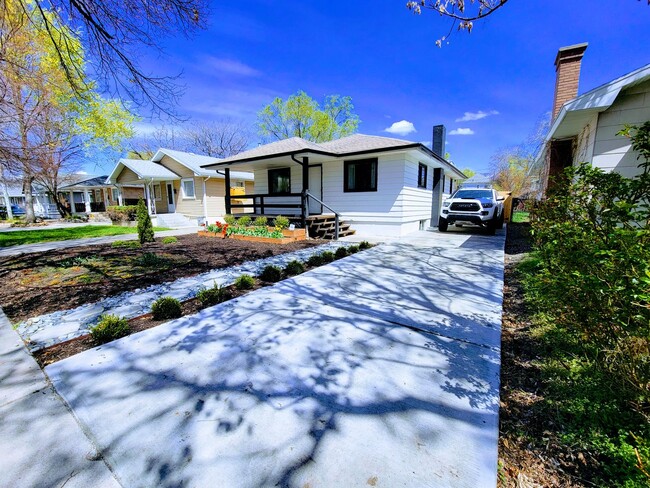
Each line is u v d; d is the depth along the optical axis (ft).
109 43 14.37
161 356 8.16
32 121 25.85
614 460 4.61
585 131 19.52
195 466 4.75
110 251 24.14
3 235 36.58
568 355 7.59
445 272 17.24
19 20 16.47
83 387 6.84
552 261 7.09
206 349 8.54
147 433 5.44
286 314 11.14
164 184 65.10
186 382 6.99
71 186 76.95
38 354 8.45
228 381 7.01
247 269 18.24
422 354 8.17
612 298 5.19
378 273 17.11
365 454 4.94
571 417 5.66
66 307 12.14
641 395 5.05
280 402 6.26
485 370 7.39
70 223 57.62
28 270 18.20
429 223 44.34
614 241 5.29
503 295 13.30
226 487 4.38
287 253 23.54
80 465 4.80
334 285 14.84
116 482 4.50
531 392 6.55
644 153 7.32
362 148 32.94
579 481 4.44
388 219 33.22
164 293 13.66
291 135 92.73
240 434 5.40
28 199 56.24
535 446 5.11
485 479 4.48
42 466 4.77
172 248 25.54
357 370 7.42
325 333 9.53
